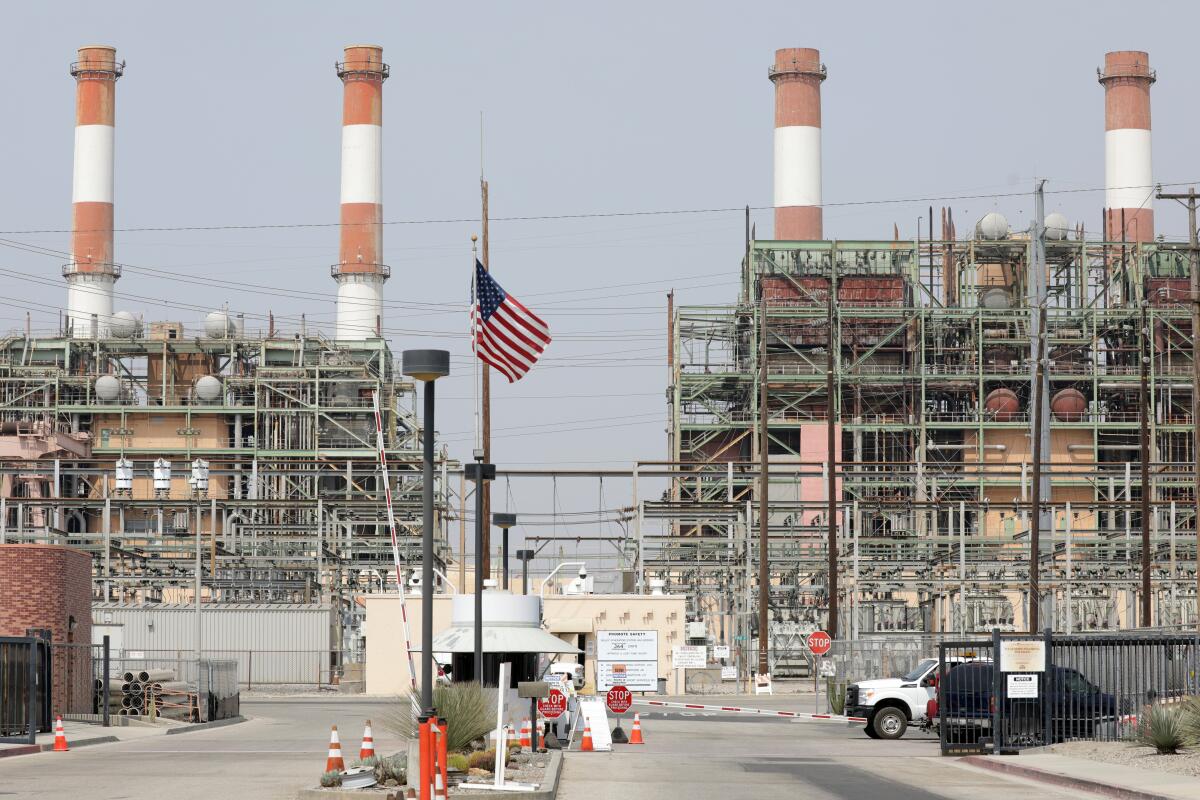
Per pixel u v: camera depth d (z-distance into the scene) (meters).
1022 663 71.31
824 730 95.31
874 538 170.12
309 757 70.12
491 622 72.50
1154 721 66.00
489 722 59.94
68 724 95.00
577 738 79.62
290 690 153.75
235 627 157.88
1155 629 117.31
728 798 51.44
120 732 89.38
